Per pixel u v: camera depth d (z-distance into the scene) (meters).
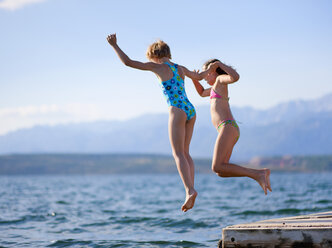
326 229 4.61
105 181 84.25
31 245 9.30
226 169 5.61
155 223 12.80
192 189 5.15
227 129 5.71
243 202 19.59
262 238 4.88
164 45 5.69
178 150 5.35
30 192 36.53
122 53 5.35
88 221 13.57
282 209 14.84
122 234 10.82
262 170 5.51
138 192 36.38
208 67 6.00
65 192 37.00
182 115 5.39
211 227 11.66
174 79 5.52
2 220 13.79
